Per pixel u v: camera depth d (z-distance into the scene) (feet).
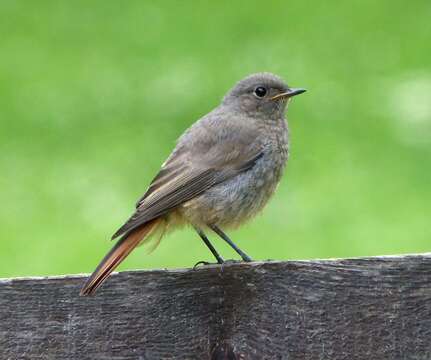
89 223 48.16
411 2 67.77
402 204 48.88
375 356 20.95
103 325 21.57
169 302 21.59
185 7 69.36
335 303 21.11
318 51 64.03
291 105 58.49
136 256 45.21
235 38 65.98
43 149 55.31
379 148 53.88
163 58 64.13
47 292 21.59
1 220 48.70
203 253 45.60
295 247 45.85
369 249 45.55
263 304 21.33
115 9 69.77
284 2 68.85
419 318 21.01
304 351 21.09
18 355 21.49
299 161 53.06
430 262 21.08
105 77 62.34
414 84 59.57
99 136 56.59
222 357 21.43
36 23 68.54
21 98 60.34
